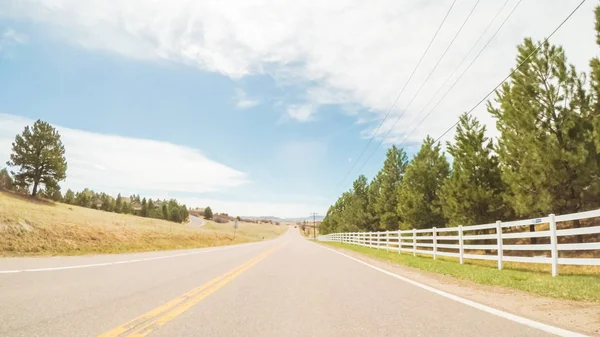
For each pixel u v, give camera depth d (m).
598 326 4.75
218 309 5.78
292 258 18.27
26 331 4.17
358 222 52.97
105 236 27.61
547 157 14.20
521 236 11.25
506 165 17.38
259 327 4.68
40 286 7.43
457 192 21.22
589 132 14.13
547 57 15.17
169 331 4.41
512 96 15.90
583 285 7.77
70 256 16.34
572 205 14.98
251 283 8.94
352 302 6.52
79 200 113.38
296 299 6.77
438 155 29.97
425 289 8.23
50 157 60.56
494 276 10.02
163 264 13.36
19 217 23.02
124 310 5.44
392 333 4.44
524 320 5.11
